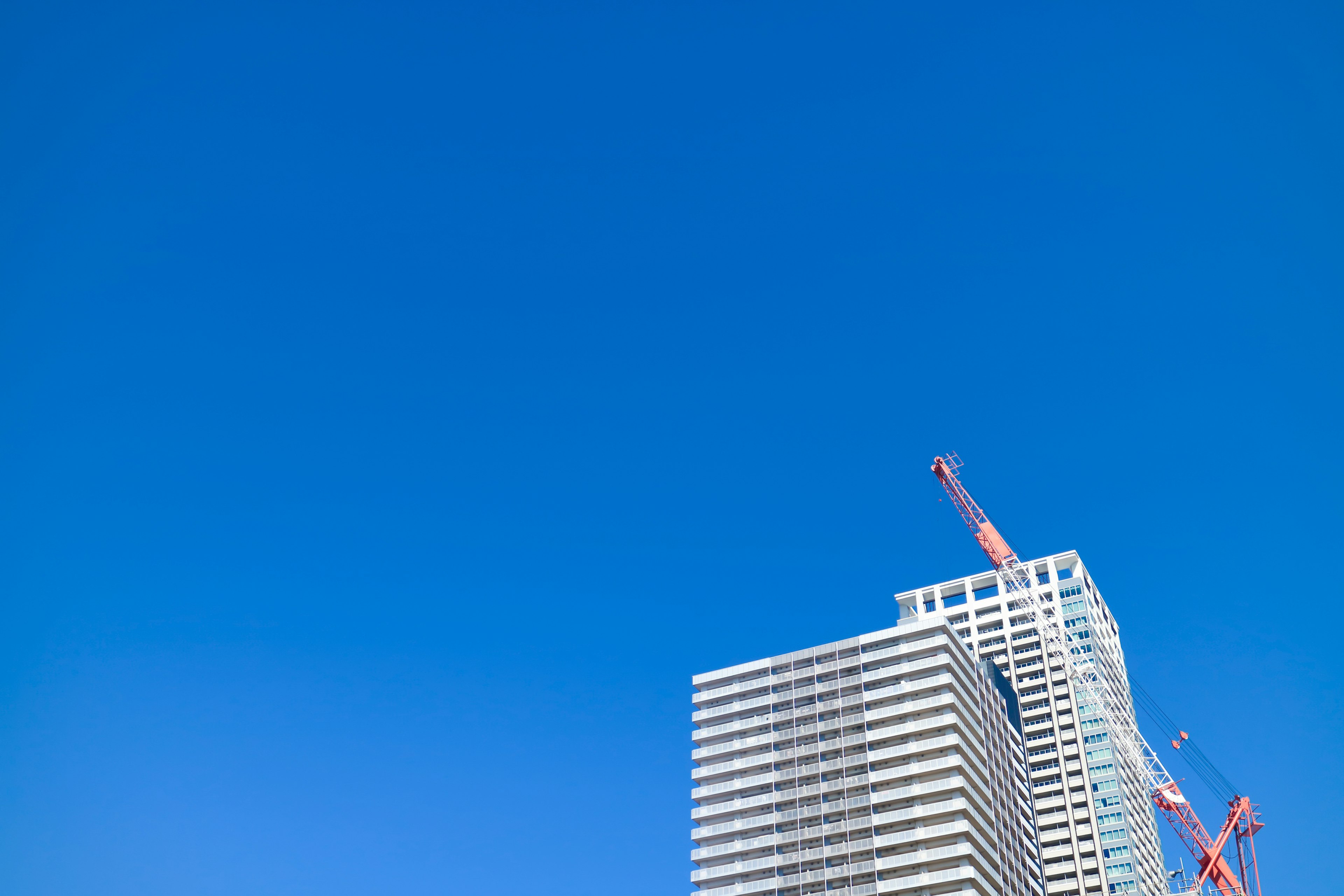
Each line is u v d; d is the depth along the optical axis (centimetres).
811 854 19062
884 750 19688
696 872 19762
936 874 17738
